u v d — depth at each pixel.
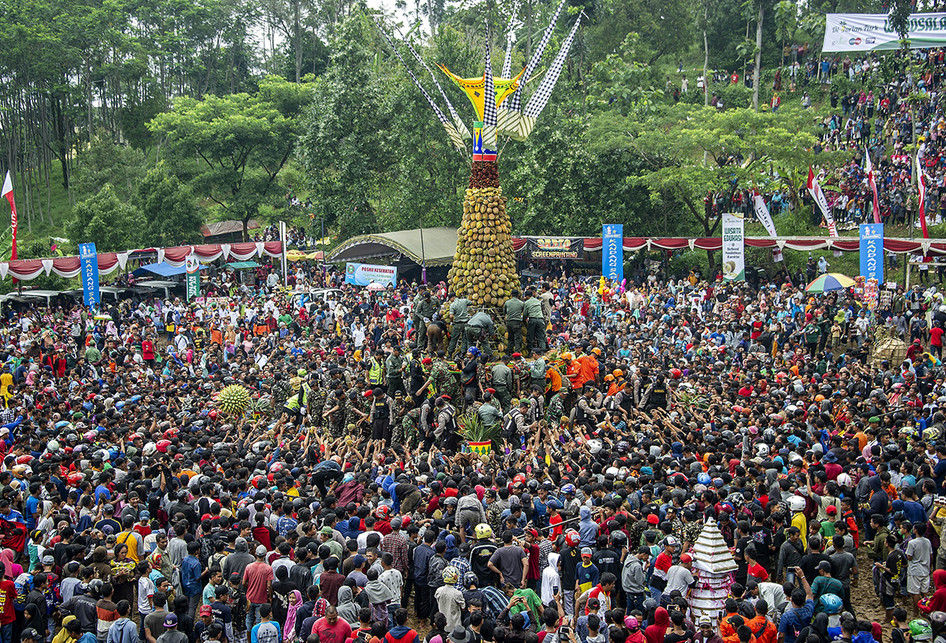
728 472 15.83
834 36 58.09
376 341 32.88
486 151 22.53
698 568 12.09
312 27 83.81
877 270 32.81
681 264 48.03
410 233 45.94
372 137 52.16
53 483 15.51
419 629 13.41
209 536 13.79
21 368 29.30
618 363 24.50
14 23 66.62
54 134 76.94
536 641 10.40
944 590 11.90
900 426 19.11
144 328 36.12
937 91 52.22
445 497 14.45
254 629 11.40
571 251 42.34
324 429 22.31
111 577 12.66
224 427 21.72
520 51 58.66
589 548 12.32
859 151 50.56
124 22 75.94
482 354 21.16
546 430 21.23
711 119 45.69
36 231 66.50
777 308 33.31
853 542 13.27
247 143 61.41
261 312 39.31
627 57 61.03
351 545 12.84
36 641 11.12
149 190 56.72
